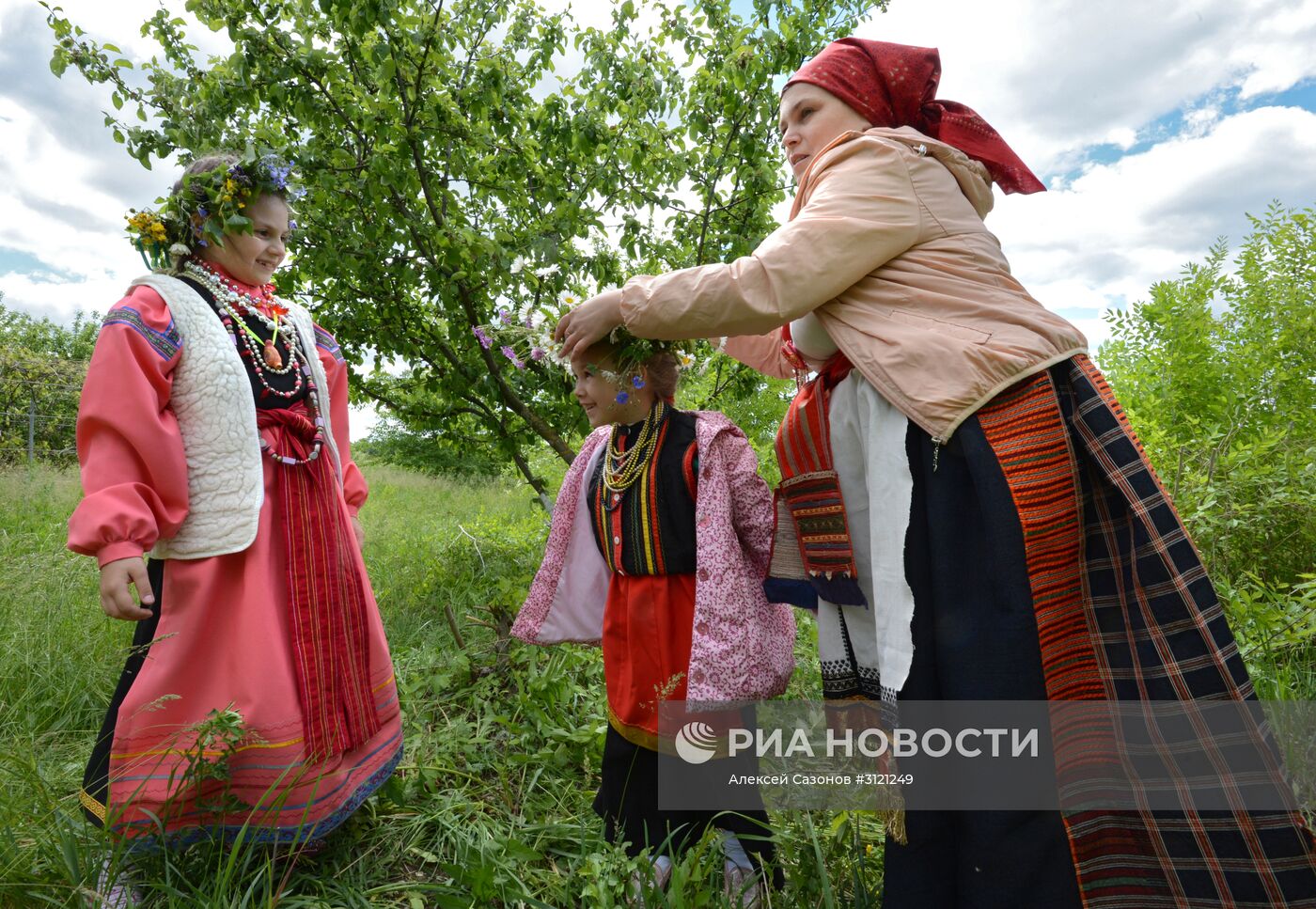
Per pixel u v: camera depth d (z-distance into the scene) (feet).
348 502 7.41
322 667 6.06
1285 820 3.83
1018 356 4.34
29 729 7.85
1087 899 4.00
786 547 5.71
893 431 4.65
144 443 5.50
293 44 11.51
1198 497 10.77
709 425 6.28
